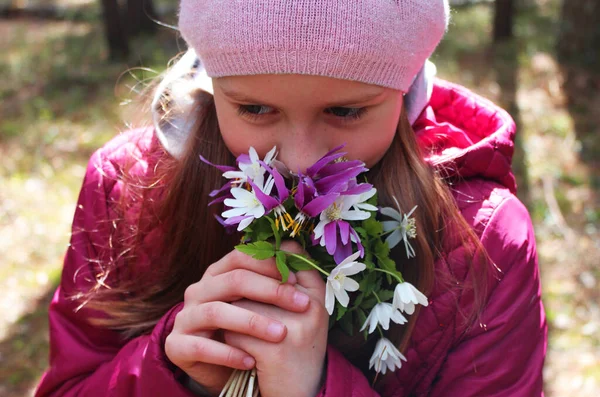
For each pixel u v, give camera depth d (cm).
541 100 740
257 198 117
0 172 598
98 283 156
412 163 141
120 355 145
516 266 144
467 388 138
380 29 115
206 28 122
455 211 142
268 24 113
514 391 138
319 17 112
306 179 117
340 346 144
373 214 132
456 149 154
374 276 126
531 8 1148
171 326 136
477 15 1091
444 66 827
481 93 750
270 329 118
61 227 520
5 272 466
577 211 520
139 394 135
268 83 117
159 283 159
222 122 131
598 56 814
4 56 918
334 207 118
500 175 155
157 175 160
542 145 632
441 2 129
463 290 140
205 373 129
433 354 142
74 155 632
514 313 140
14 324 417
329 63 113
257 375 124
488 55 882
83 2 1227
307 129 121
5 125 689
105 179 168
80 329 162
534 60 844
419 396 144
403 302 121
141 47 912
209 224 154
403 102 151
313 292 123
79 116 712
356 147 125
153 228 159
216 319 120
